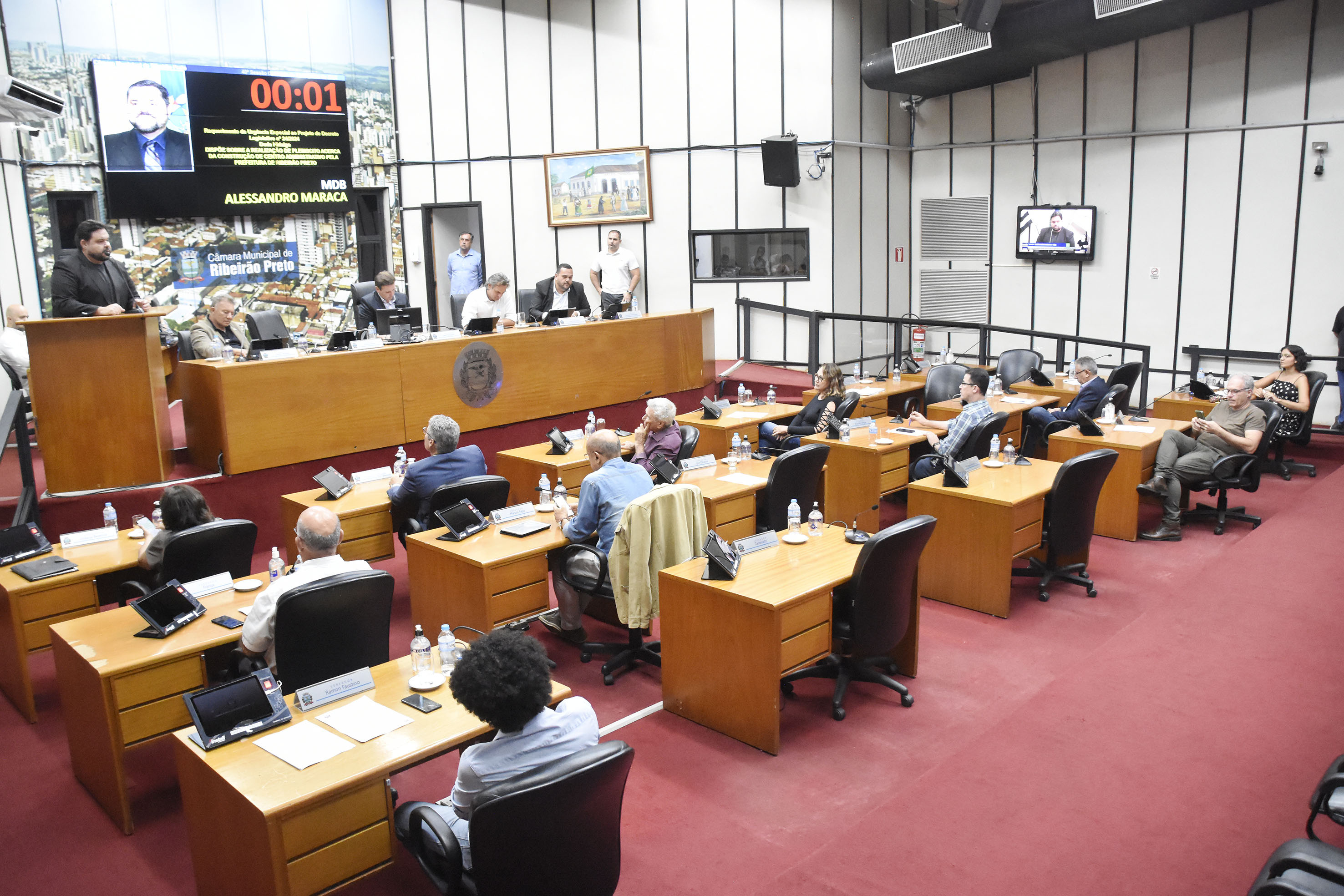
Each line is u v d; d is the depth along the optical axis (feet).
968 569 17.95
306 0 35.42
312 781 8.43
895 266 38.24
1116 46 32.71
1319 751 11.51
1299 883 7.28
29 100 23.11
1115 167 33.42
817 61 33.58
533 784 7.30
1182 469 21.83
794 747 13.15
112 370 19.26
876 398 29.12
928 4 37.19
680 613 13.83
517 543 15.64
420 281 39.52
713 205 35.88
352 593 11.12
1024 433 27.20
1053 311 35.60
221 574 13.76
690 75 35.27
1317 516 20.58
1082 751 11.78
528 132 37.52
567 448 21.53
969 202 37.06
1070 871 9.50
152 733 11.57
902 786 12.06
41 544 15.16
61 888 10.55
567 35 36.47
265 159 34.71
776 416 25.59
